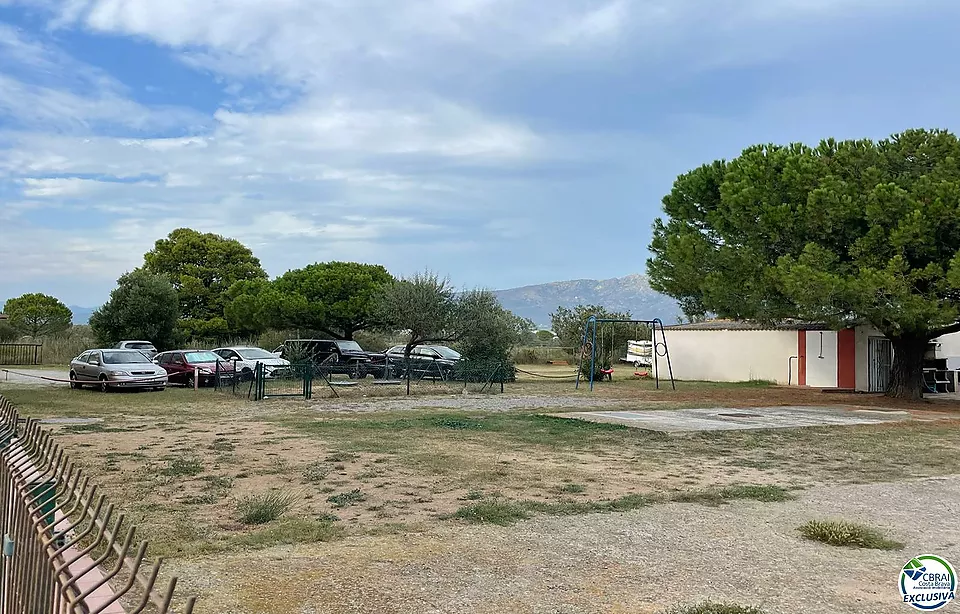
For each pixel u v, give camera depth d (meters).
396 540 6.75
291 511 7.87
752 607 5.11
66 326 63.44
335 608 4.96
